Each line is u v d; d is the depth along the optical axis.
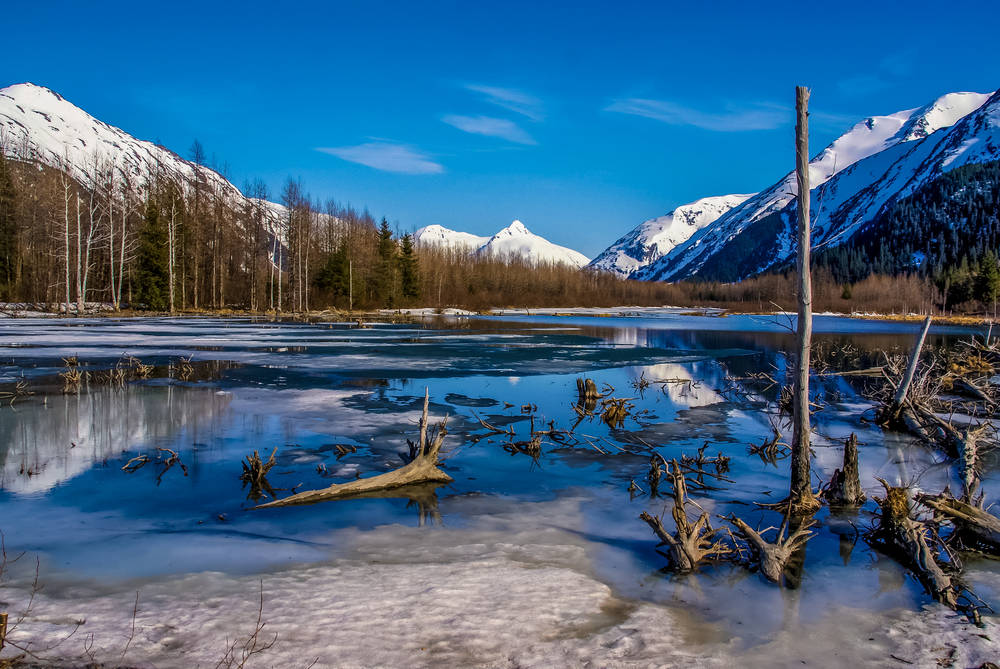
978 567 6.68
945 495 8.19
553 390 18.30
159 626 4.93
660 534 6.71
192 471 9.72
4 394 15.65
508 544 7.07
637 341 38.41
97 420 13.00
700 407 16.12
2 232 55.75
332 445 11.41
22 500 8.27
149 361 22.64
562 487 9.38
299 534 7.28
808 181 7.96
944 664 4.75
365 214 99.81
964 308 97.88
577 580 6.06
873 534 7.48
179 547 6.78
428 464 9.55
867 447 12.24
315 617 5.13
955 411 15.41
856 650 4.94
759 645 4.98
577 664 4.57
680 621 5.34
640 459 11.09
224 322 47.00
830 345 37.69
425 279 90.56
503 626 5.08
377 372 20.98
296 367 21.77
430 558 6.59
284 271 78.00
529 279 113.62
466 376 20.64
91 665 4.32
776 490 9.41
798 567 6.60
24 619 5.00
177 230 62.97
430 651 4.65
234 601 5.43
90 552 6.59
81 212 58.28
